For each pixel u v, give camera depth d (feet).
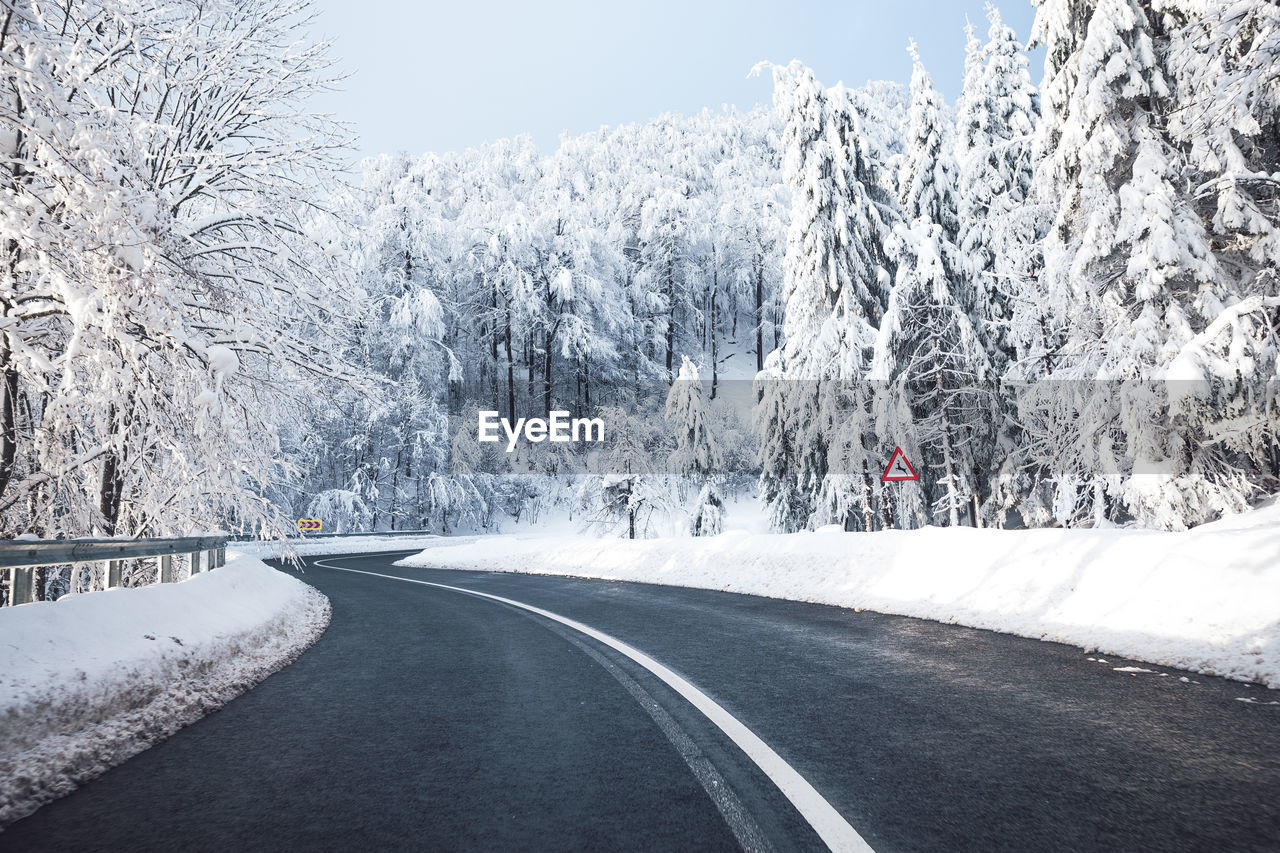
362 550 120.16
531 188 219.61
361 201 39.34
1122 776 10.21
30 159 22.24
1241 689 15.01
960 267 65.62
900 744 12.01
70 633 14.39
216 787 10.84
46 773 10.85
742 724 13.53
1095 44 42.19
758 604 33.22
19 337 23.16
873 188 75.41
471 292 157.07
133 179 23.32
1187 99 41.11
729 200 198.39
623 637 24.85
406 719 14.74
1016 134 79.87
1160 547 23.41
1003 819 8.84
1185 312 40.78
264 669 20.10
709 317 205.16
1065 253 47.65
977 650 20.16
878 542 37.32
